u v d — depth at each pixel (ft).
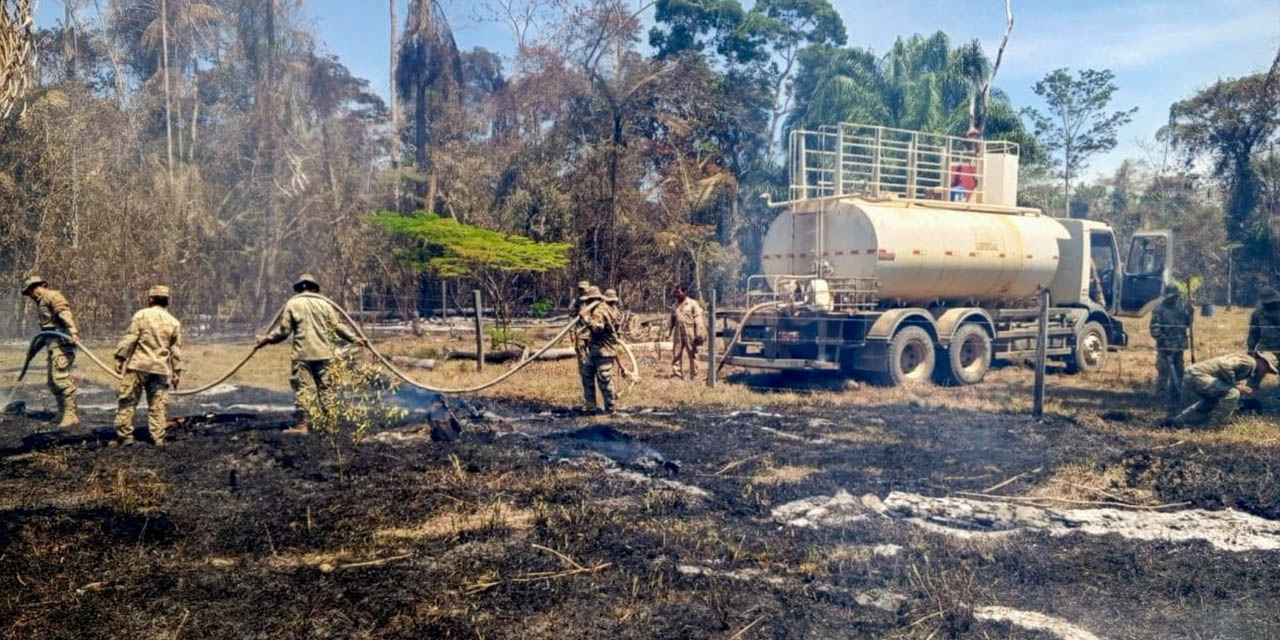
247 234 76.79
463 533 17.69
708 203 102.06
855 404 36.09
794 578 15.42
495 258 59.93
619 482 22.02
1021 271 46.29
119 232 61.98
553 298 82.79
